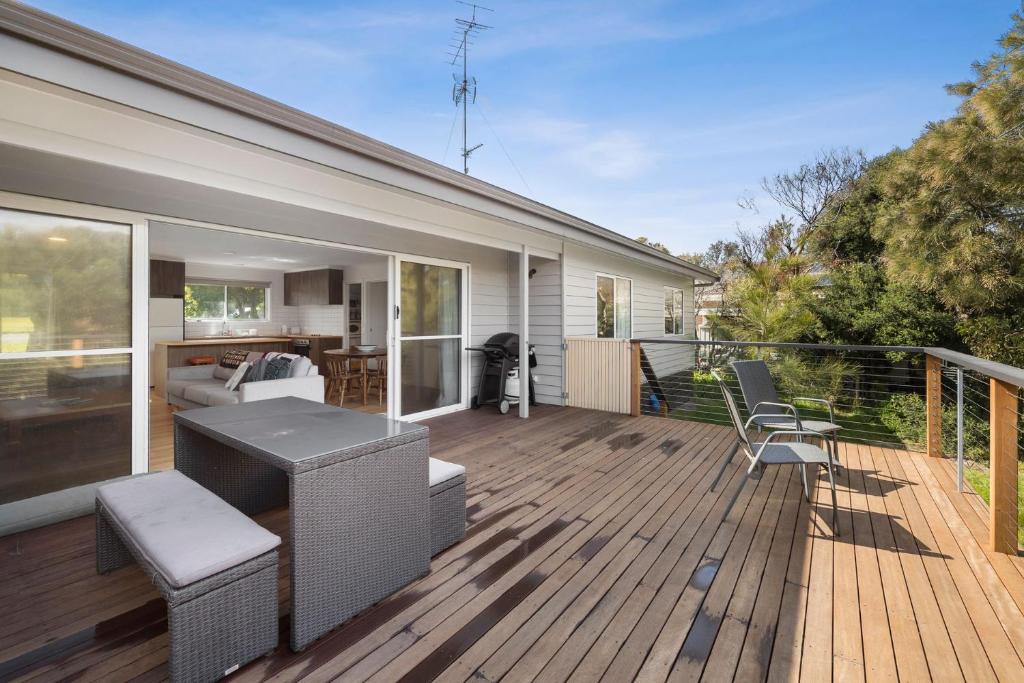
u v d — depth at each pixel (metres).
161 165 2.46
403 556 2.14
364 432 2.16
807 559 2.41
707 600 2.06
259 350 7.95
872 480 3.60
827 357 9.03
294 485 1.71
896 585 2.17
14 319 2.76
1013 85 6.75
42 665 1.66
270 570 1.71
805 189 16.89
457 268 6.05
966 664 1.67
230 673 1.62
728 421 8.41
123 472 3.14
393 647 1.76
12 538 2.66
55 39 1.77
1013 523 2.45
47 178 2.52
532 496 3.25
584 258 7.00
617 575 2.26
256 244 5.68
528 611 1.98
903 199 7.83
